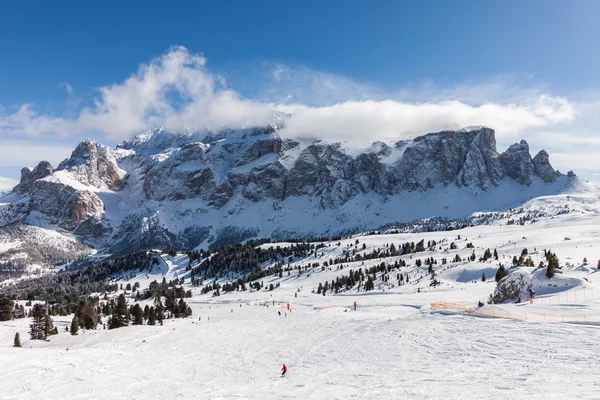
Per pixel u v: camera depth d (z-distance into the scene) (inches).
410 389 1651.1
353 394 1684.3
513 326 2401.6
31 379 2422.5
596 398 1334.9
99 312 7362.2
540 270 3710.6
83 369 2642.7
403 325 2997.0
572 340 2028.8
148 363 2829.7
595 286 3230.8
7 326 5767.7
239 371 2471.7
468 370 1824.6
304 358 2610.7
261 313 5679.1
